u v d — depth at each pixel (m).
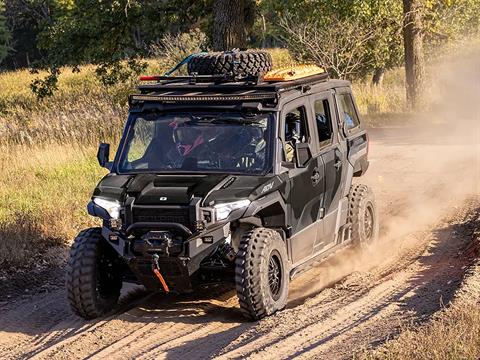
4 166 20.55
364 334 7.80
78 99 38.88
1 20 89.81
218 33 29.16
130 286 11.05
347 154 11.30
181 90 9.91
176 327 9.08
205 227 8.67
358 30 38.12
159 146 9.69
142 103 9.94
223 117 9.60
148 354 8.12
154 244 8.70
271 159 9.33
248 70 10.30
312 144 10.23
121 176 9.54
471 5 49.50
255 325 8.68
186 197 8.75
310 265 10.21
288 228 9.48
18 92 52.50
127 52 34.38
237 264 8.77
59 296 11.08
